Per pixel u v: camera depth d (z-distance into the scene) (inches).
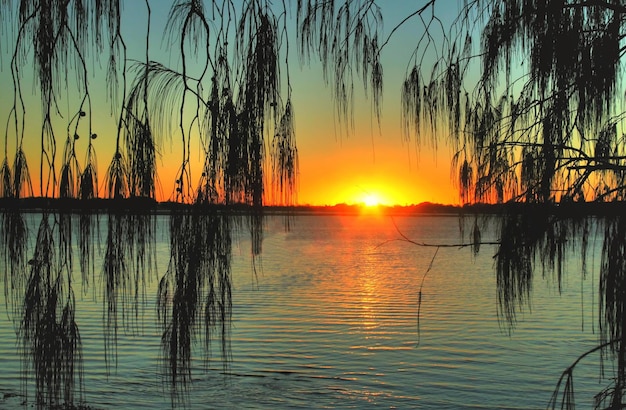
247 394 449.1
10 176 90.8
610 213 103.2
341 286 1049.5
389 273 1291.8
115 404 385.1
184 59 95.1
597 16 120.6
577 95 117.7
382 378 504.1
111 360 450.3
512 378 497.0
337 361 549.3
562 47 112.7
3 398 367.2
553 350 569.3
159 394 407.8
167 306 93.8
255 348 588.1
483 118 119.2
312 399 450.3
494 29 116.3
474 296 925.8
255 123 96.7
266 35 97.9
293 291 968.3
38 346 91.7
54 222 92.0
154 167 94.3
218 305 93.5
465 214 118.2
